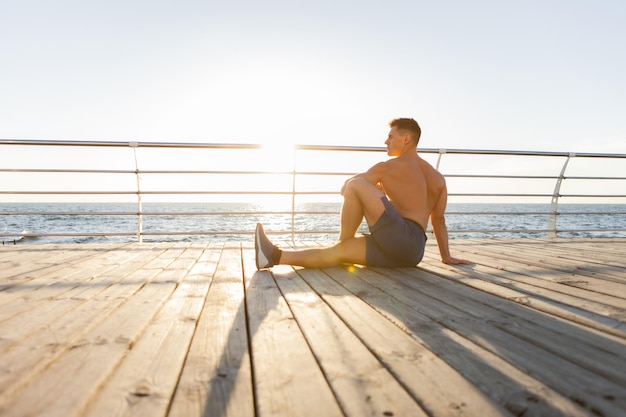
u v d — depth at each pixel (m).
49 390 0.95
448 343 1.29
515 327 1.47
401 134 2.76
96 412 0.85
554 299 1.88
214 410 0.87
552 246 4.19
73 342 1.28
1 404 0.88
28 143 4.07
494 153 4.74
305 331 1.39
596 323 1.51
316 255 2.62
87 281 2.27
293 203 4.47
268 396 0.93
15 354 1.17
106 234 4.11
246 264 2.91
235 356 1.17
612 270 2.70
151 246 4.01
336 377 1.03
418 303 1.80
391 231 2.55
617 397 0.94
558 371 1.09
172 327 1.44
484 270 2.67
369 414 0.85
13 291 2.01
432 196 2.84
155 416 0.84
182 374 1.05
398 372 1.06
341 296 1.92
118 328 1.42
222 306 1.75
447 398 0.93
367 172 2.73
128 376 1.03
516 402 0.91
